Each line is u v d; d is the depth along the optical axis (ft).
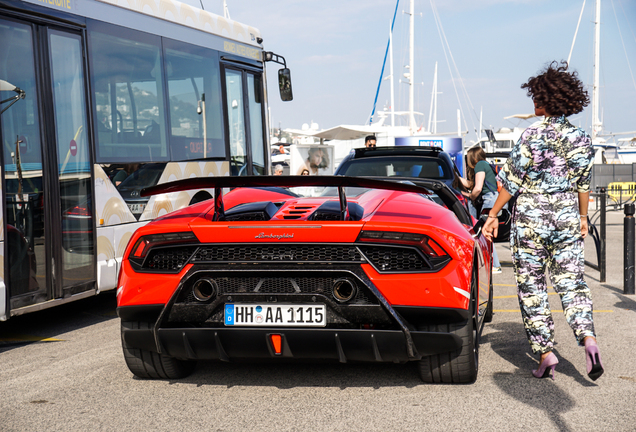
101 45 19.61
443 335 10.21
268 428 9.64
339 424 9.75
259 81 29.89
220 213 11.12
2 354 15.12
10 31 16.31
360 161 24.22
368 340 10.08
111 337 16.72
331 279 10.25
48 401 11.17
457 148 51.26
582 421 9.71
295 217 11.10
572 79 11.42
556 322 17.13
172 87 23.00
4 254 15.53
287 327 10.27
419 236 10.10
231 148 26.94
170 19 23.17
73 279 17.87
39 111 17.02
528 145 11.48
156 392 11.54
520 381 11.75
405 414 10.11
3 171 15.64
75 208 18.06
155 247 10.82
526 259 11.80
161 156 22.07
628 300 19.94
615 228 47.44
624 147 145.18
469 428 9.50
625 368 12.55
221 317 10.53
